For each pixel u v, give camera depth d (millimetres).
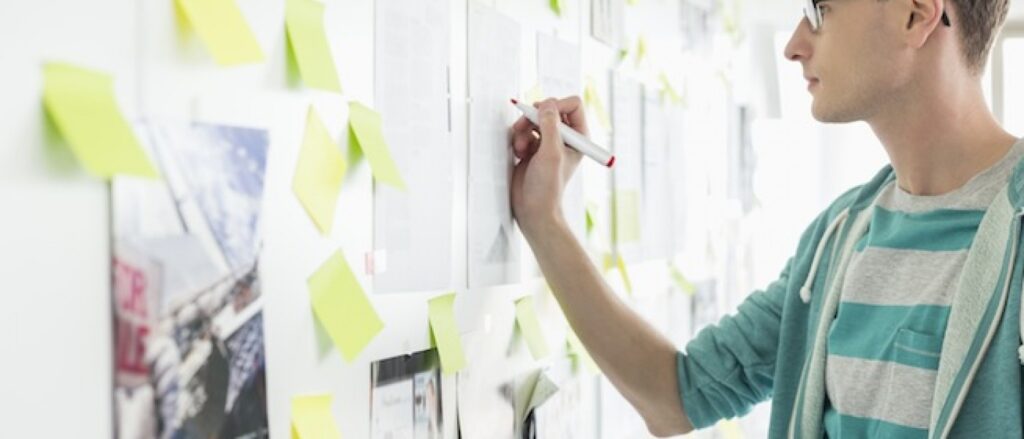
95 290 563
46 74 528
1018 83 2426
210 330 657
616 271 1468
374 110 856
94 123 552
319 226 777
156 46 607
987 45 1052
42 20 526
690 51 1886
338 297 795
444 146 980
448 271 996
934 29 1010
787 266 1238
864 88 1032
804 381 1103
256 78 703
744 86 2285
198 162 644
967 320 940
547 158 1115
